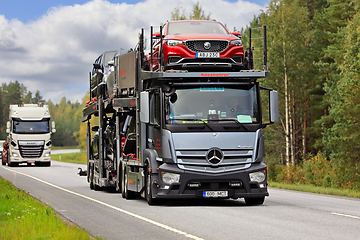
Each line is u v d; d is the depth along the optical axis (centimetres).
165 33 2653
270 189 3784
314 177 5800
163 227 1639
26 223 1652
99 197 2936
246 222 1745
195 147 2253
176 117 2278
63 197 2930
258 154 2311
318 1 9788
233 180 2264
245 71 2338
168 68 2406
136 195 2867
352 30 5897
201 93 2312
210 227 1625
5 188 3247
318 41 8662
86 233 1465
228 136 2277
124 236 1478
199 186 2253
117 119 3100
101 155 3416
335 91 6366
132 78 2719
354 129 5788
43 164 8438
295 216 1922
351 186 5462
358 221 1773
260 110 2350
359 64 5503
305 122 8744
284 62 7750
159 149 2306
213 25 2784
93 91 3947
